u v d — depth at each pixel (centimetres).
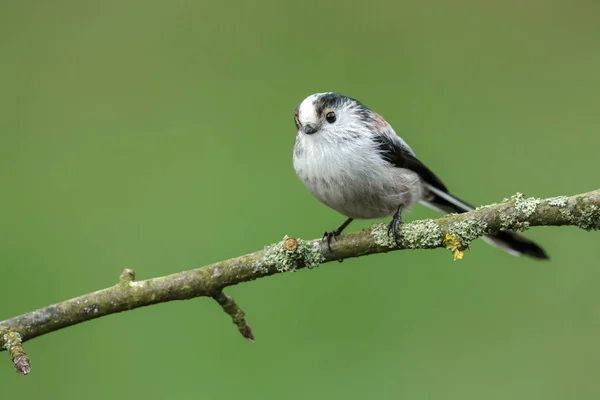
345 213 878
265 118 1198
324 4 1371
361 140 828
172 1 1384
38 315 656
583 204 635
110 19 1370
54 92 1247
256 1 1378
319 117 830
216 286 677
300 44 1309
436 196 941
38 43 1323
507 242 850
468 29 1318
